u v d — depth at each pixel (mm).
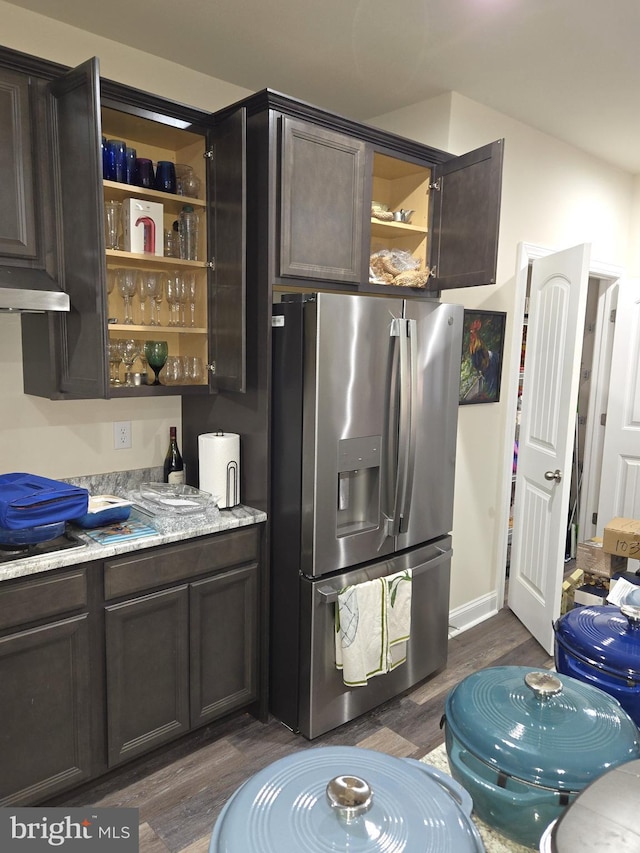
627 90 2916
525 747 693
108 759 2074
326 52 2576
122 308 2482
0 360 2256
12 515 1826
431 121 3059
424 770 744
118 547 1989
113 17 2293
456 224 2674
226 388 2387
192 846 1889
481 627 3473
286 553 2396
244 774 2215
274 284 2279
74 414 2457
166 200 2318
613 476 4133
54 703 1921
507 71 2746
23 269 1975
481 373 3311
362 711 2543
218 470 2445
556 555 3072
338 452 2285
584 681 896
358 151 2432
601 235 4133
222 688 2387
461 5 2203
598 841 523
